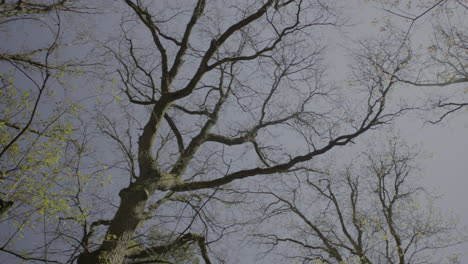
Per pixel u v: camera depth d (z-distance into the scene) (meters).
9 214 6.70
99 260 8.68
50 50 6.68
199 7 12.29
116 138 9.62
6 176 6.84
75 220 7.72
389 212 14.13
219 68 12.94
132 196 9.84
